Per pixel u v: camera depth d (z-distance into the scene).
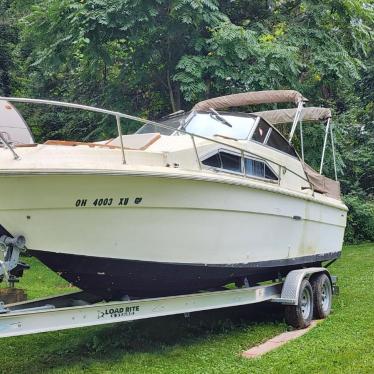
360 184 19.05
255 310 7.11
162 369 4.88
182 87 11.10
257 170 6.31
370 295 8.26
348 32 13.31
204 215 5.29
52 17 11.45
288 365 4.84
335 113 14.82
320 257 7.65
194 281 5.62
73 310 4.48
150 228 4.90
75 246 4.61
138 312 4.91
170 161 5.07
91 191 4.46
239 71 11.33
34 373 4.85
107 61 11.66
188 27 11.46
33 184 4.24
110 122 12.56
